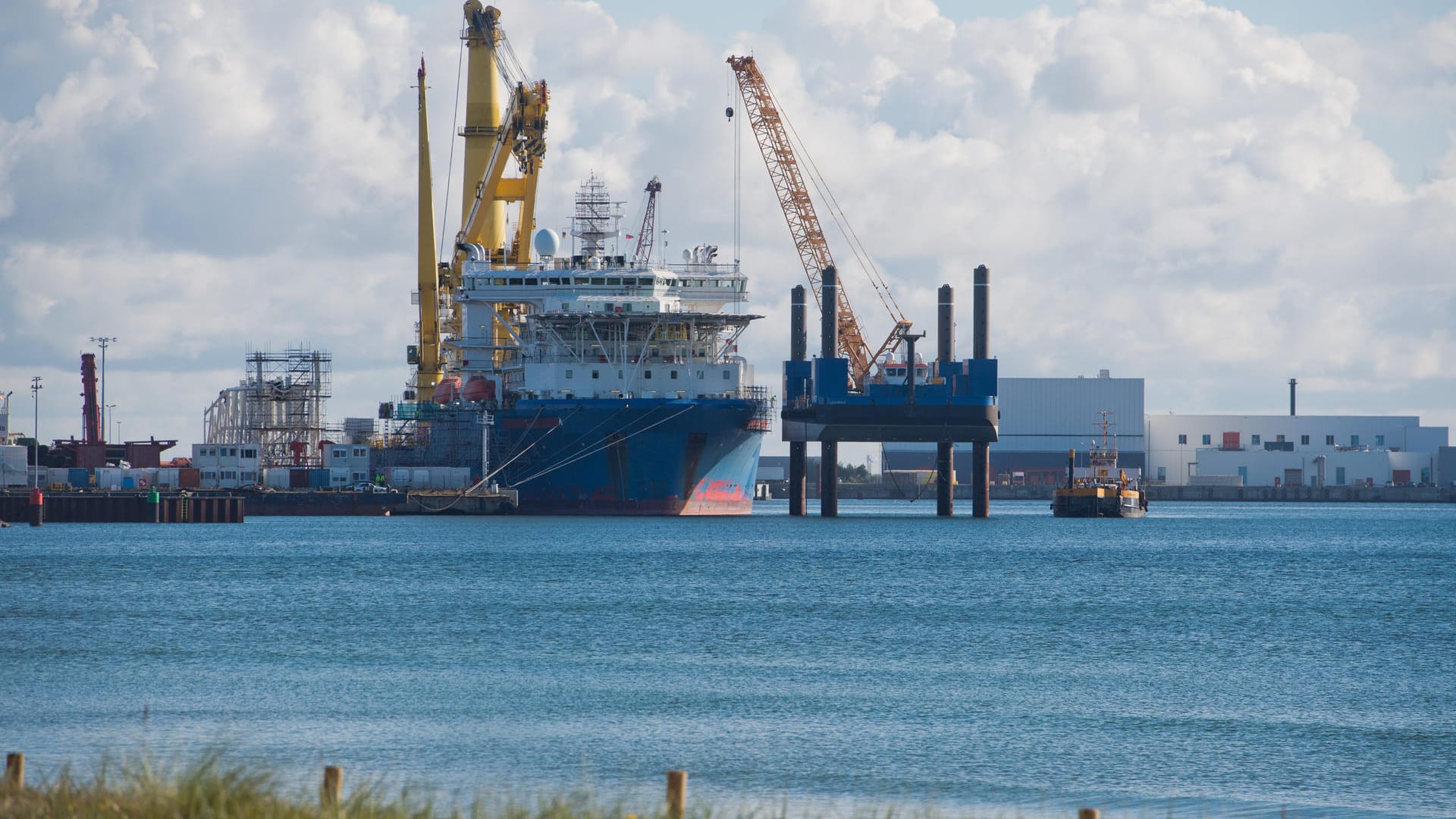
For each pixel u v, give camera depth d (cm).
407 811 13450
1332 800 19738
